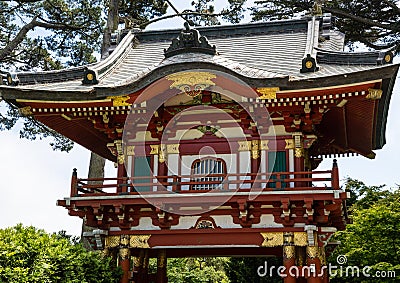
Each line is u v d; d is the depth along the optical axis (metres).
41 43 30.56
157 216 15.62
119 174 16.42
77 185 15.77
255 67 16.95
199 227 15.36
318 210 14.78
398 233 23.20
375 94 14.24
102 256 15.72
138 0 30.89
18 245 12.50
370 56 15.94
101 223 15.53
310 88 14.27
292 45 19.58
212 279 42.75
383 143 19.75
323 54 16.92
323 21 21.89
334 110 16.52
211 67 14.70
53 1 30.03
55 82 17.80
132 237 15.67
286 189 14.53
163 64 15.01
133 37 22.47
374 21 31.44
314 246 14.67
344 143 20.41
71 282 13.16
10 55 29.78
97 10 30.70
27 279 11.91
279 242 14.84
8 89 15.40
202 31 22.16
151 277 18.81
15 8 30.28
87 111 15.84
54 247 13.72
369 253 23.28
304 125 15.75
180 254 18.97
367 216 23.91
